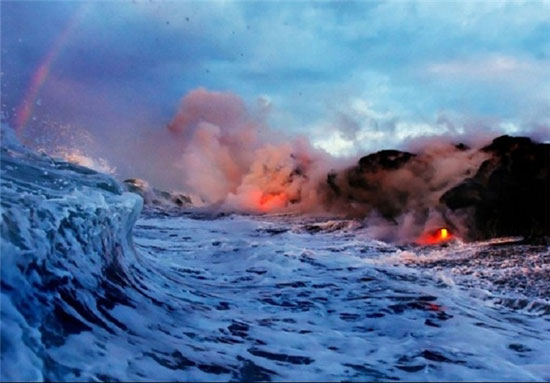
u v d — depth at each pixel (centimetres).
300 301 715
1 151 647
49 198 516
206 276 843
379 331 596
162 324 514
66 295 454
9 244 407
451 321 644
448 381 442
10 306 383
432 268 1025
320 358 484
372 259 1108
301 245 1273
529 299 789
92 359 385
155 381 381
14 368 335
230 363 444
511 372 473
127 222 675
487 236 1344
